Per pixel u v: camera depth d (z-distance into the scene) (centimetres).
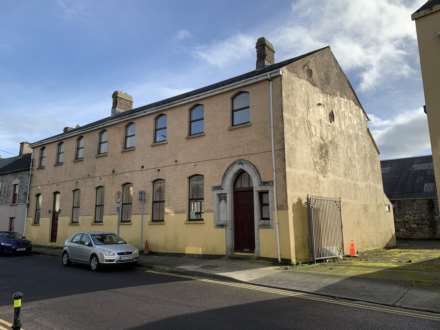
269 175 1387
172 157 1752
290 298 836
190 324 638
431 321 645
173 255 1641
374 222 2005
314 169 1535
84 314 713
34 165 2728
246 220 1456
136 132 1970
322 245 1444
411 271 1096
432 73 1050
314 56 1695
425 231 2669
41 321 669
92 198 2156
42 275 1230
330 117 1748
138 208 1870
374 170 2136
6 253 2038
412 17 1112
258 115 1463
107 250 1330
